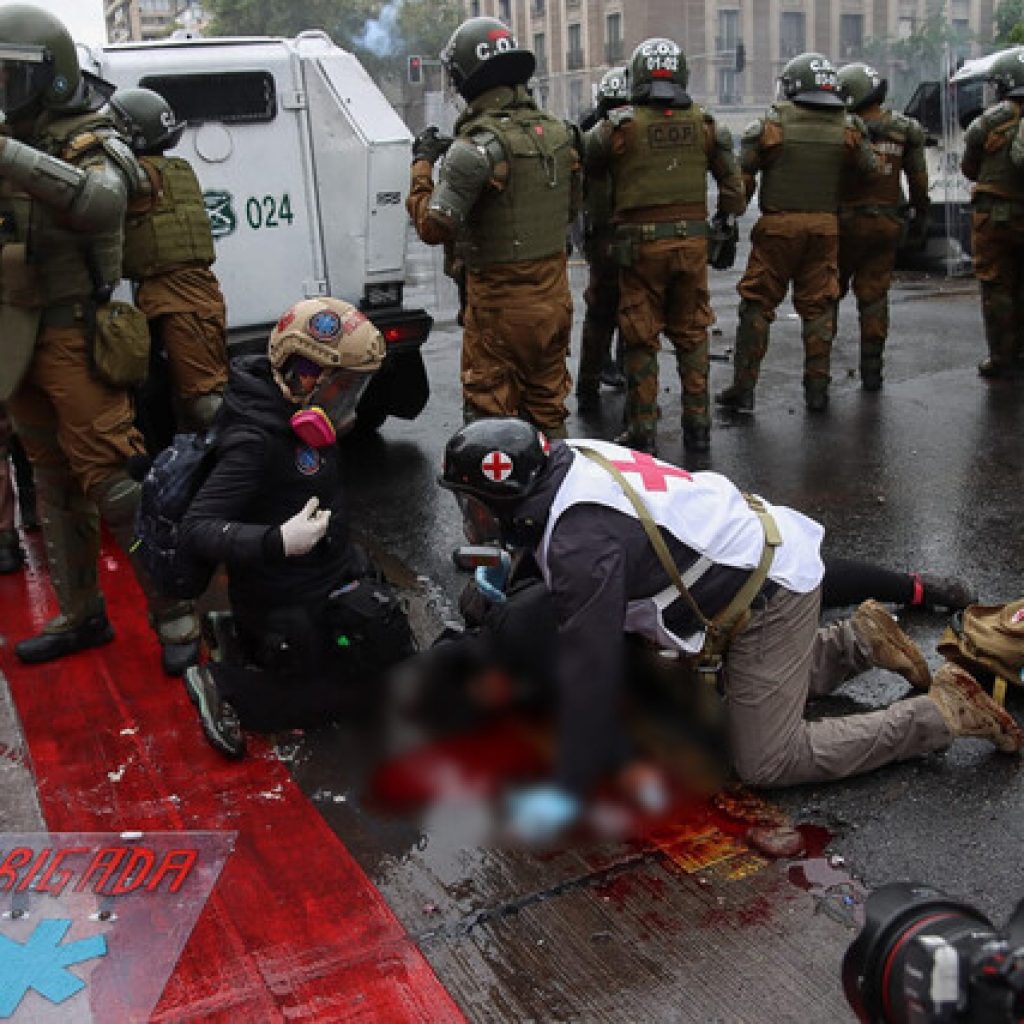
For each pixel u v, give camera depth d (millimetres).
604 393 7824
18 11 3469
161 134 4664
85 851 3098
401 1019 2479
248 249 6082
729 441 6562
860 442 6398
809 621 3061
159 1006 2549
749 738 3094
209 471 3291
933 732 3180
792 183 6527
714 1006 2461
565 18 44438
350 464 6512
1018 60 7008
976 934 1437
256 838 3125
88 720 3789
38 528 5609
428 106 8406
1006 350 7539
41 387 3734
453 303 7031
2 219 3510
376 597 3471
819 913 2713
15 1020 2527
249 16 40594
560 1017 2457
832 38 41250
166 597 3477
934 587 4086
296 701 3557
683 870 2895
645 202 5863
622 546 2814
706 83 36625
